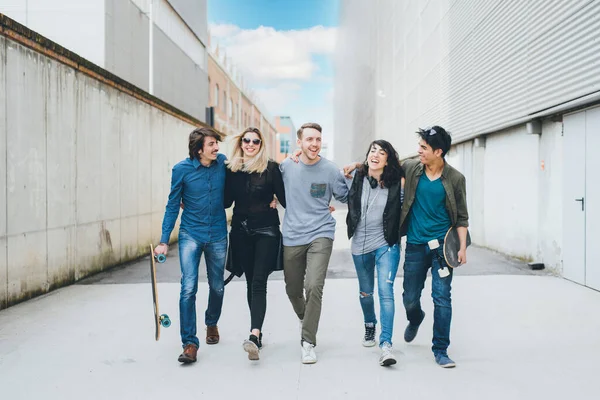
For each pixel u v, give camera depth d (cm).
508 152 858
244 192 369
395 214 356
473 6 995
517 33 781
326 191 366
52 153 610
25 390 314
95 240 731
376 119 2567
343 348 391
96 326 457
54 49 603
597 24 553
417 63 1513
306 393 306
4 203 516
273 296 582
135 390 313
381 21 2322
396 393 304
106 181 770
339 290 610
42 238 588
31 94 564
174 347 398
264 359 368
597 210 580
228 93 3120
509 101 810
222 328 450
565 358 363
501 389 310
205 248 379
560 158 674
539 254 742
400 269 760
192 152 367
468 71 1027
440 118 1248
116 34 1072
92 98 723
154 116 1006
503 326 444
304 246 364
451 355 372
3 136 513
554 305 516
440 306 348
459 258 342
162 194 1061
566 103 619
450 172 345
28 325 460
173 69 1477
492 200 937
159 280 684
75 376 337
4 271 518
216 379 330
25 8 1008
